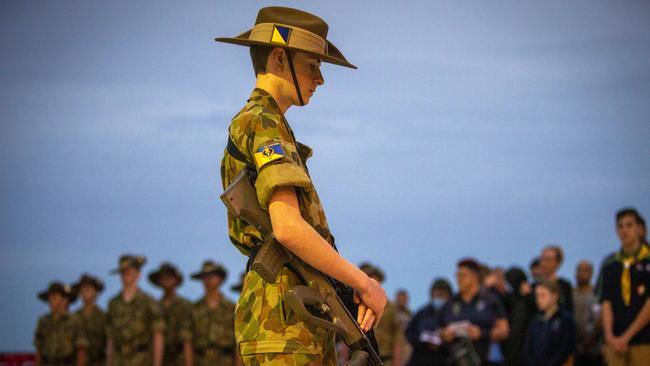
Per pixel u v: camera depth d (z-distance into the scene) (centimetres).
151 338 1711
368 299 484
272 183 456
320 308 475
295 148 485
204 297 1777
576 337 1365
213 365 1739
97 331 1836
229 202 463
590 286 1563
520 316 1428
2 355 2069
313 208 480
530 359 1338
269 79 503
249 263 501
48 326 1841
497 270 1712
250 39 504
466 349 1419
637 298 1160
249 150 481
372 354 492
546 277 1432
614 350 1166
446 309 1480
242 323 490
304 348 477
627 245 1183
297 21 500
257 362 482
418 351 1497
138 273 1734
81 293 1856
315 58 509
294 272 485
